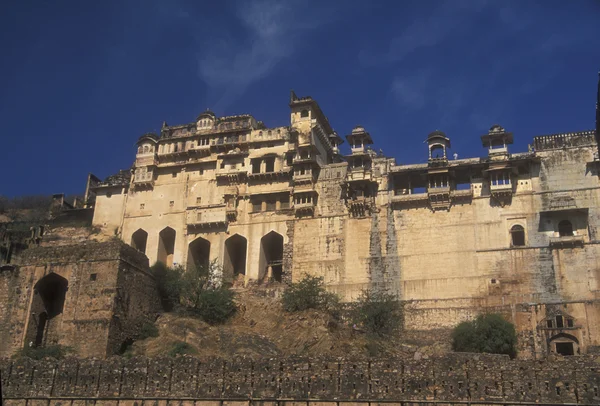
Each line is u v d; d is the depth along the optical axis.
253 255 67.19
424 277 60.41
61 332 45.91
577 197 58.53
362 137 69.44
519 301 56.56
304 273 64.44
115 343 45.53
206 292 55.44
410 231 62.62
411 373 32.94
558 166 60.16
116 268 47.25
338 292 62.38
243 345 48.03
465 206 61.88
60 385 37.75
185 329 49.56
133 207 73.56
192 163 73.38
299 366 34.69
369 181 65.12
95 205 75.50
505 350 49.06
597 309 53.94
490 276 58.34
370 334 53.03
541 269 57.03
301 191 67.12
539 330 54.81
